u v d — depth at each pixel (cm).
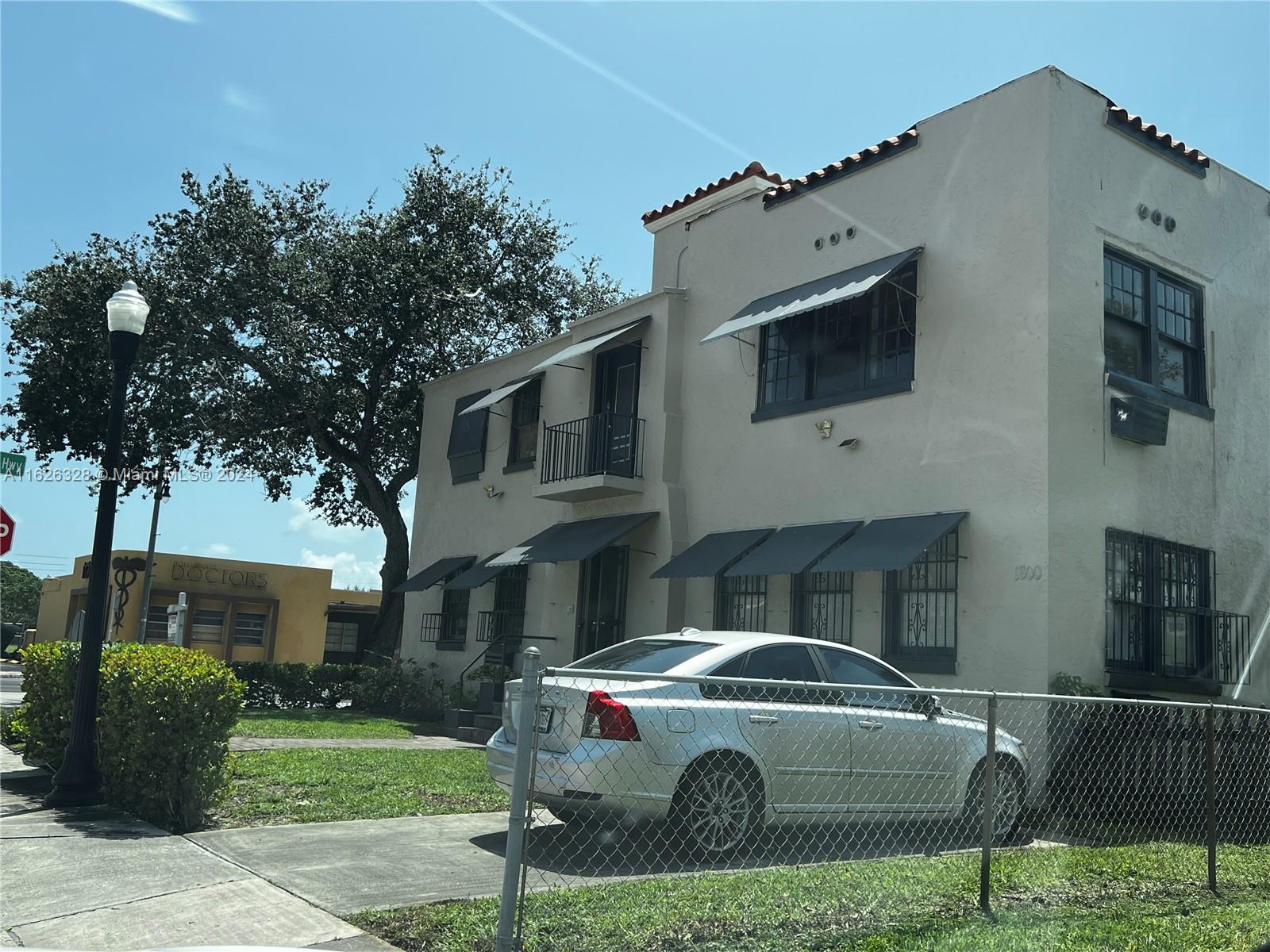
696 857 674
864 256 1311
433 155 2542
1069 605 1055
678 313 1593
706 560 1389
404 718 1939
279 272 2266
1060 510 1064
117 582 3372
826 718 729
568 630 1706
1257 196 1375
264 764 1056
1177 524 1188
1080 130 1151
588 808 651
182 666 827
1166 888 662
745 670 744
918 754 767
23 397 2277
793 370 1395
